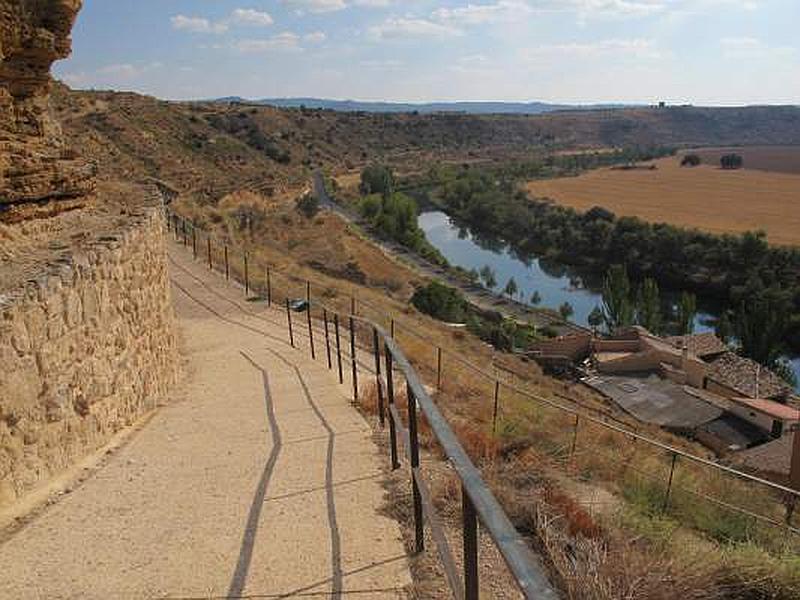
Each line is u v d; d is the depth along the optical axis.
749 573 3.85
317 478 4.76
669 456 10.20
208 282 18.56
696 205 98.50
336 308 17.42
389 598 3.11
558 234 77.50
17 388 4.55
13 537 3.89
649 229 68.56
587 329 48.22
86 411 5.73
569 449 7.50
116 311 6.76
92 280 6.09
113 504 4.40
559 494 4.74
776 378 35.41
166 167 51.94
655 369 36.22
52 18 7.94
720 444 26.52
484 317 46.69
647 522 4.67
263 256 27.50
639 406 30.56
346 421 6.45
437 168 127.12
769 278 55.84
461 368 13.94
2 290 4.78
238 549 3.65
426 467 5.01
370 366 10.80
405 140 166.62
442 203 106.31
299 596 3.14
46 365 5.00
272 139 100.00
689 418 28.70
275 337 12.87
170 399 8.36
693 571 3.77
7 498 4.36
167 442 6.06
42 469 4.87
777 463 19.73
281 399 7.77
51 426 5.05
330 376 9.23
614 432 10.63
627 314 46.59
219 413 7.20
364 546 3.65
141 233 7.98
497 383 9.19
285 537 3.79
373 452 5.35
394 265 54.41
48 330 5.06
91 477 5.04
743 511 6.30
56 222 8.12
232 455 5.46
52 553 3.66
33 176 7.72
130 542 3.79
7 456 4.41
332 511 4.14
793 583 3.77
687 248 63.22
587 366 36.97
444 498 4.39
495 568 3.65
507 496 4.53
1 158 7.18
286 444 5.71
